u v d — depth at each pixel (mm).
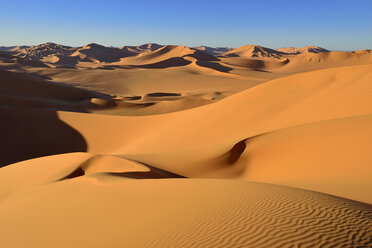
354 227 3834
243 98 31516
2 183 17062
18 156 35344
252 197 5422
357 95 21219
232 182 7105
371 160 10914
